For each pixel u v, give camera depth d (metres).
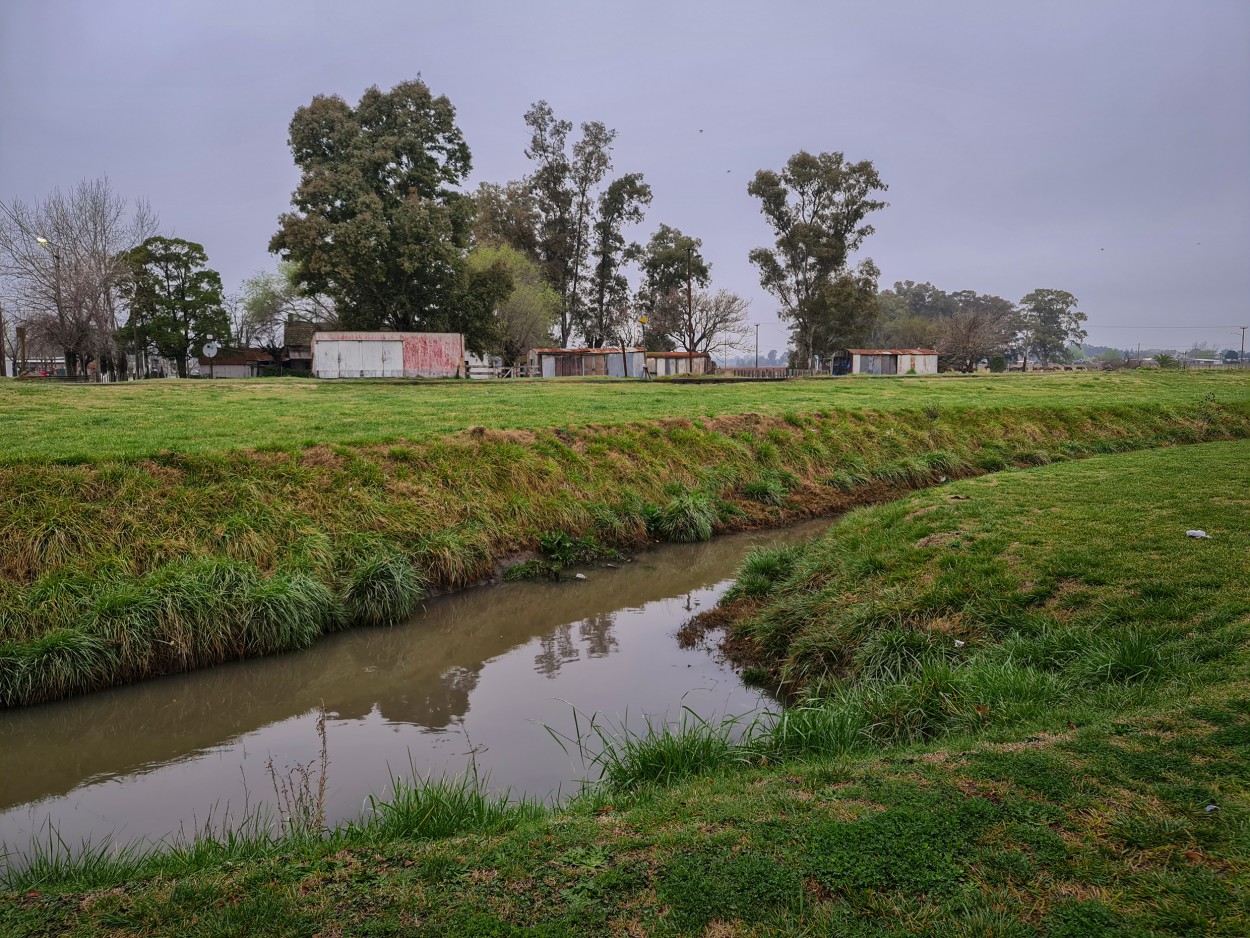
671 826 3.75
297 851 3.93
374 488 11.82
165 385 27.62
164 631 8.27
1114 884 2.99
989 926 2.79
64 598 8.16
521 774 5.89
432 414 17.77
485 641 9.34
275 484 10.99
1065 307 123.12
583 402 22.39
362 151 43.66
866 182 70.69
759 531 14.89
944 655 6.79
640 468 15.45
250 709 7.65
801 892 3.08
